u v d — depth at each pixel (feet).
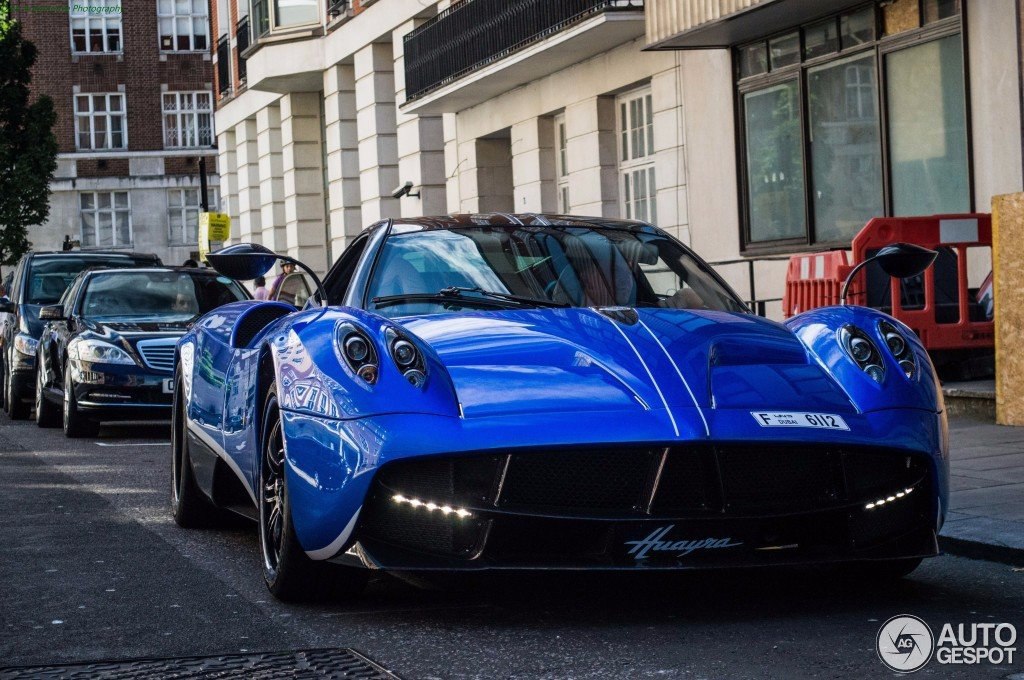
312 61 88.74
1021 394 29.73
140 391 37.68
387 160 81.41
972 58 37.55
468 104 70.03
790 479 13.43
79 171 162.91
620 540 13.02
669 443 12.92
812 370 14.48
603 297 16.61
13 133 106.52
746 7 42.91
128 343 37.91
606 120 58.34
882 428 13.71
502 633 13.32
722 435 13.01
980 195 37.58
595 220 18.88
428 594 15.17
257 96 103.71
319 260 96.58
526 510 13.07
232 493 19.10
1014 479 22.57
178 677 11.96
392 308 16.35
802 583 15.58
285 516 14.38
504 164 71.00
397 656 12.57
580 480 13.12
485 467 13.19
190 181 164.86
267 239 103.40
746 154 49.19
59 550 18.89
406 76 72.79
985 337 33.53
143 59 164.45
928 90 39.81
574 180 60.44
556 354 14.29
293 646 13.08
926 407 14.21
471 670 12.00
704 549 13.16
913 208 40.78
